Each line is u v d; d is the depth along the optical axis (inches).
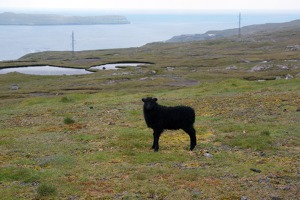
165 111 808.9
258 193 550.6
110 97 1894.7
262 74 3742.6
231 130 988.6
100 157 767.1
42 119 1295.5
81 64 6186.0
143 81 3678.6
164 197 544.7
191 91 1930.4
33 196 557.3
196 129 1008.2
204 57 6437.0
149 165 715.4
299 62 4596.5
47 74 5128.0
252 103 1364.4
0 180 637.3
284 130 963.3
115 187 590.2
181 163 724.0
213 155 768.9
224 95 1633.9
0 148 880.3
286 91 1628.9
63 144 898.7
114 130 1027.9
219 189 569.6
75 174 663.8
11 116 1408.7
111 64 6176.2
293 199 526.9
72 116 1312.7
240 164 700.7
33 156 801.6
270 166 682.2
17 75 4714.6
